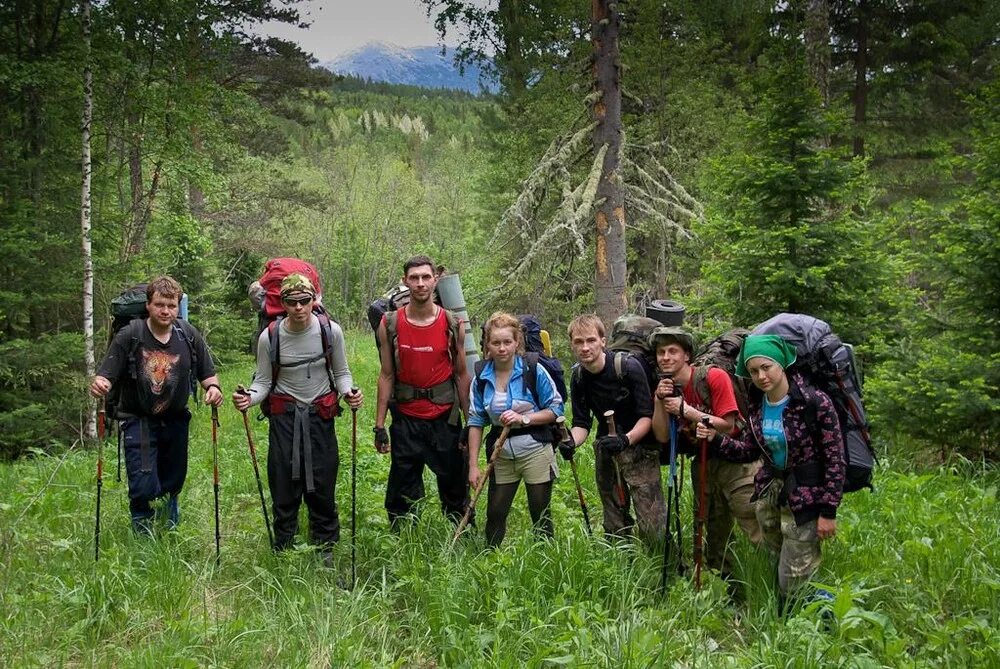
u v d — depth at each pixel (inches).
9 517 239.9
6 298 423.8
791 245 303.3
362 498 257.3
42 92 462.0
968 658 142.3
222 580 196.5
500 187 697.0
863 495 227.5
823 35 448.5
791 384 157.1
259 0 695.1
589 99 413.7
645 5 552.1
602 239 418.0
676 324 207.0
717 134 539.5
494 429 205.3
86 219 453.1
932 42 609.0
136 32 504.4
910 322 296.0
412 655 160.9
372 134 3061.0
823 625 152.9
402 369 216.8
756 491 167.8
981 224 271.6
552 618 161.5
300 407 206.4
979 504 222.4
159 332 220.4
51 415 442.0
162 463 229.5
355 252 1603.1
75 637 159.6
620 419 192.5
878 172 644.7
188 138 538.3
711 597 172.1
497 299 446.0
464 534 211.8
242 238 903.7
